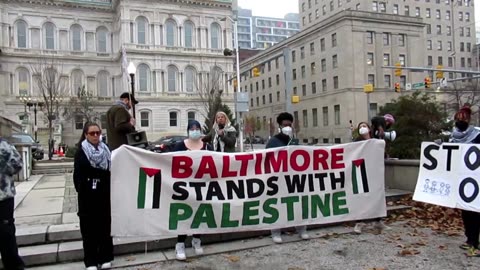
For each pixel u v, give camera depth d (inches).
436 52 3097.9
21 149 473.1
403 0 2883.9
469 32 3240.7
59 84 2078.0
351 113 2123.5
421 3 3006.9
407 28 2283.5
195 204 223.6
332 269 200.1
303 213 245.8
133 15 2186.3
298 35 2536.9
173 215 219.6
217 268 205.2
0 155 176.7
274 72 2824.8
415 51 2314.2
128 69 518.3
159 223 216.7
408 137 616.1
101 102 2235.5
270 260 215.5
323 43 2326.5
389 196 325.4
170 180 220.1
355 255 219.8
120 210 209.3
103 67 2319.1
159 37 2237.9
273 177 239.1
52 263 211.9
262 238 256.2
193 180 223.8
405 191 345.7
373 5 2704.2
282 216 240.7
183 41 2288.4
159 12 2235.5
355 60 2145.7
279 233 247.4
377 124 308.0
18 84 2143.2
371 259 212.7
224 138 279.7
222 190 228.8
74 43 2267.5
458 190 231.1
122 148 211.6
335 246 236.4
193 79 2304.4
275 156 240.1
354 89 2133.4
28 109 2022.6
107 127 260.5
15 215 271.1
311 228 273.9
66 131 2058.3
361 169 261.1
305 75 2498.8
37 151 881.5
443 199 239.1
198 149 234.5
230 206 229.8
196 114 2295.8
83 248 206.2
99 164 199.9
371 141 264.8
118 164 209.8
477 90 1855.3
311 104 2438.5
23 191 380.8
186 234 220.8
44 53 2192.4
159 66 2231.8
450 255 215.8
